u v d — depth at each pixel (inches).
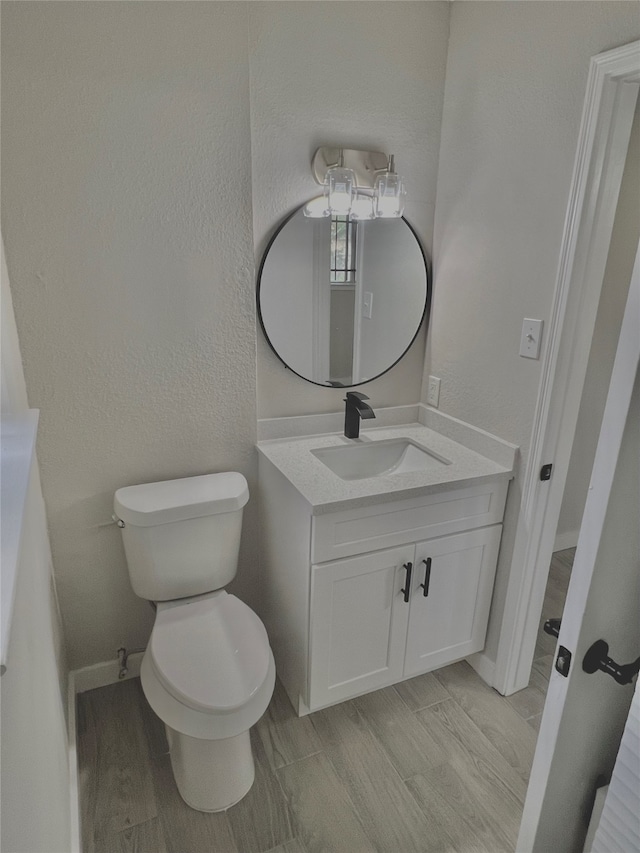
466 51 70.2
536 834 40.6
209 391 73.0
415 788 64.4
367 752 69.0
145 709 74.7
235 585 84.1
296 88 68.1
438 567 72.2
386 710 75.5
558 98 58.5
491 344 72.5
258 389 78.2
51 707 46.3
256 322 74.3
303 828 59.9
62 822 45.4
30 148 56.9
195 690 55.7
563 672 35.7
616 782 31.7
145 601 77.8
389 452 83.5
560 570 109.3
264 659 60.5
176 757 62.6
